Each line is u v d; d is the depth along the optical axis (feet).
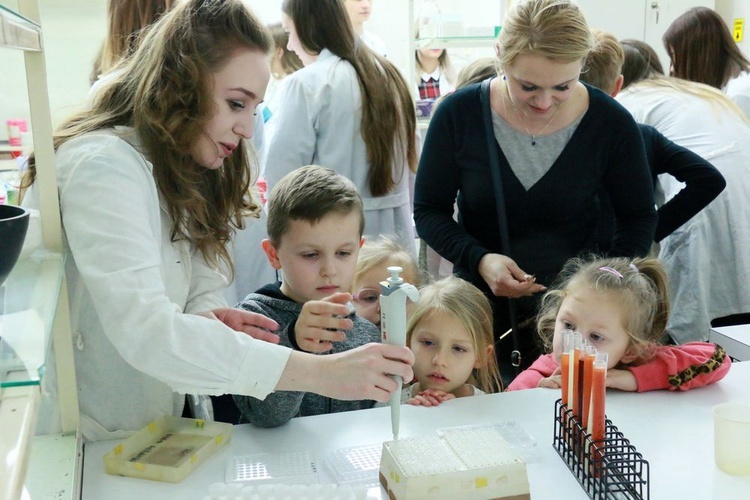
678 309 7.93
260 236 7.68
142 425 3.82
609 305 4.50
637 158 5.45
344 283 4.63
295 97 7.22
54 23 7.88
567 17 4.75
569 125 5.37
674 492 3.17
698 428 3.80
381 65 7.36
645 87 8.05
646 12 12.17
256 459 3.48
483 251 5.43
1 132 6.24
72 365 3.34
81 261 3.05
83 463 3.47
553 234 5.60
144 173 3.39
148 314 2.97
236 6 3.40
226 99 3.44
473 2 10.97
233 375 3.00
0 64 6.20
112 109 3.67
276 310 4.50
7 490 1.61
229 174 4.18
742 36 12.44
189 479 3.34
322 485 3.01
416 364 4.93
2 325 2.30
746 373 4.57
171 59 3.39
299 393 3.85
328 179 4.61
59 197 3.20
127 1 5.21
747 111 9.22
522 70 4.88
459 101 5.62
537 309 5.65
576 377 3.34
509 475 3.03
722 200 7.65
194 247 4.00
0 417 1.90
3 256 2.38
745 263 7.72
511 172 5.47
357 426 3.87
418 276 6.19
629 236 5.51
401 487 2.96
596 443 3.16
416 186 5.97
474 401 4.19
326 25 7.18
